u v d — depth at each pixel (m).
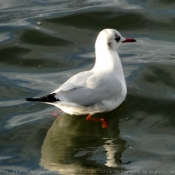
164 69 15.15
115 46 13.04
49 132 12.21
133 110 13.16
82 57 16.05
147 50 16.45
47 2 19.64
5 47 16.52
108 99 12.07
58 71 15.27
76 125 12.45
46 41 16.98
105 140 11.88
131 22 18.16
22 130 12.29
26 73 15.22
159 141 11.81
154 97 13.70
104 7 18.89
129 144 11.70
